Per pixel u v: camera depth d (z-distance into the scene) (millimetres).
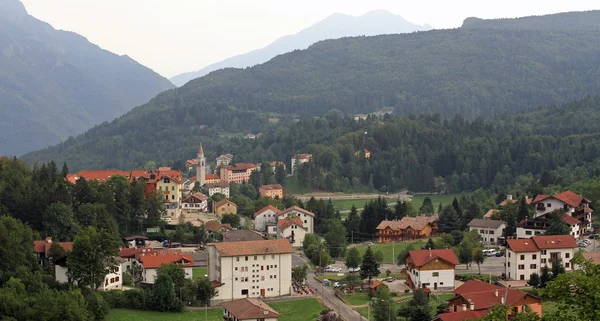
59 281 190625
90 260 186750
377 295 187625
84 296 179375
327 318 170125
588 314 77625
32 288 177250
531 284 194875
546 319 81125
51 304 164250
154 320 176875
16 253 187875
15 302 163625
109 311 177500
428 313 159875
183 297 193250
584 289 80938
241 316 155750
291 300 199375
